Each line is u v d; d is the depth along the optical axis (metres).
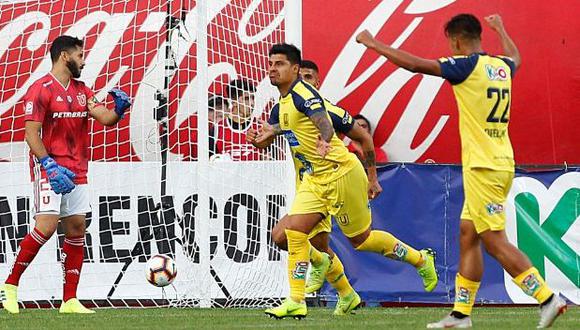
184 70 41.41
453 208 36.47
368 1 45.16
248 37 39.72
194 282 34.78
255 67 38.62
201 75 33.72
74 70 31.14
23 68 43.50
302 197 27.89
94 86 43.53
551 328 23.67
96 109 31.48
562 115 44.94
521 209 36.34
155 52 43.47
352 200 28.39
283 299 35.97
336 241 35.91
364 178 28.58
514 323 25.84
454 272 36.19
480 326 24.39
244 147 37.22
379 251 29.97
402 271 36.00
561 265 36.28
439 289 35.97
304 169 28.36
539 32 45.19
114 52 43.62
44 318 29.14
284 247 29.38
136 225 36.38
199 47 33.84
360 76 44.78
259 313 31.12
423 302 35.81
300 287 27.20
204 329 24.73
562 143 44.88
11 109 43.12
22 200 36.72
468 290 23.84
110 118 31.41
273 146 36.94
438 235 36.28
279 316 26.88
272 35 39.66
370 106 44.78
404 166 36.53
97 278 36.00
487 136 22.91
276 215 36.31
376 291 35.75
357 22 45.03
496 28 25.08
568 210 36.50
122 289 36.00
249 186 36.28
